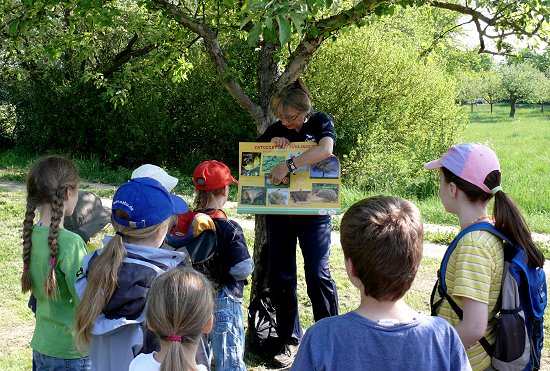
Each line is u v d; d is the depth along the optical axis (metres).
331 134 4.19
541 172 18.16
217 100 16.27
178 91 16.56
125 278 2.49
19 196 11.67
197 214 3.59
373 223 1.96
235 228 3.66
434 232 9.48
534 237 9.42
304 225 4.31
